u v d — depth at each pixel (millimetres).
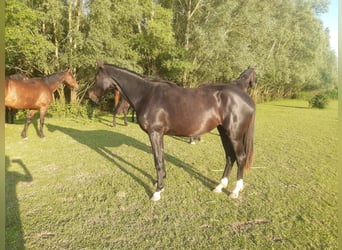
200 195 3244
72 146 5625
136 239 2359
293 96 25609
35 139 6227
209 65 11633
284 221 2652
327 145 6051
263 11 12352
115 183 3619
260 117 11312
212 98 2998
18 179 3750
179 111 2932
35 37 7758
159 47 10562
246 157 3129
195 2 11562
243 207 2943
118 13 9000
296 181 3725
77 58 8992
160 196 3203
